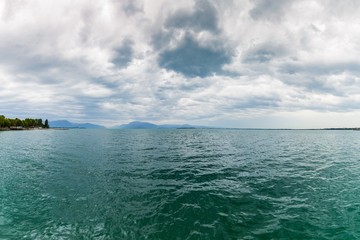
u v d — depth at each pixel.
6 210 11.77
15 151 38.00
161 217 11.04
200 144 57.03
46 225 10.09
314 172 21.92
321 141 71.88
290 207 12.50
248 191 15.53
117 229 9.76
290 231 9.71
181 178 19.30
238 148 46.75
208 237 9.19
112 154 34.56
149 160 29.03
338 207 12.47
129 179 18.66
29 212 11.52
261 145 54.69
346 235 9.35
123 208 12.17
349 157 32.91
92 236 9.16
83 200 13.37
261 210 12.08
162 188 16.11
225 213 11.64
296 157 32.91
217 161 28.78
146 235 9.27
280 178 19.38
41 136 90.00
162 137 92.50
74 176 19.56
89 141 63.62
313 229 9.88
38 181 17.75
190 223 10.42
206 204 12.92
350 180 18.62
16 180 18.05
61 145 49.88
